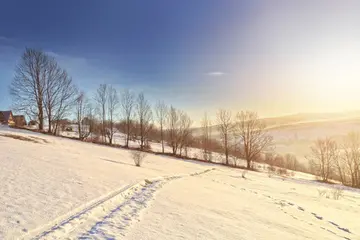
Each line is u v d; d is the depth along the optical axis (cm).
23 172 975
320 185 3034
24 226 485
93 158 1895
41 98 3744
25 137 2383
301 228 813
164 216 698
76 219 563
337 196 1925
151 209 758
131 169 1641
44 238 449
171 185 1304
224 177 2439
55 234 472
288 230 760
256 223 779
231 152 4966
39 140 2453
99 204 703
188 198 1011
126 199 848
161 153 4347
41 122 3747
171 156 4259
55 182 891
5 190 707
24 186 777
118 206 743
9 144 1788
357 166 4281
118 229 544
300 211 1136
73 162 1465
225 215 817
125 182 1107
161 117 5422
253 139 4597
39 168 1104
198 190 1280
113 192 877
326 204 1512
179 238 542
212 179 2084
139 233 536
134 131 5638
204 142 5875
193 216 741
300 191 2045
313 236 738
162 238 527
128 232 533
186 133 4912
